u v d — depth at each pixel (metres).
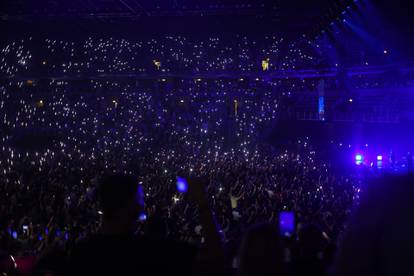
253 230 2.31
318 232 4.16
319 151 46.69
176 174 26.75
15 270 5.45
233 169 30.48
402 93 40.59
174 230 12.63
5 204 17.45
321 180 29.58
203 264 2.69
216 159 40.34
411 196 1.58
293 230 6.99
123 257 2.64
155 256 2.65
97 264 2.65
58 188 21.11
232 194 20.58
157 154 47.53
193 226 13.64
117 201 2.79
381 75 47.59
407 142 36.69
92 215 15.55
